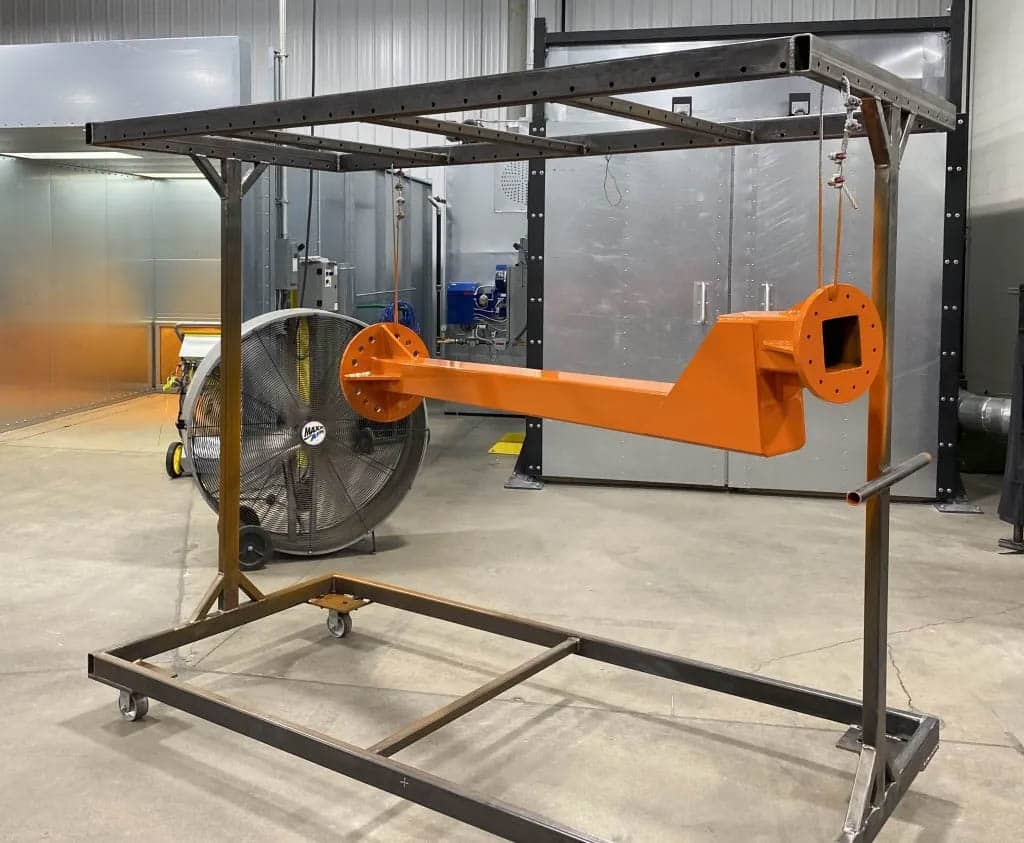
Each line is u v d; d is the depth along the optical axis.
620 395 2.64
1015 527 5.11
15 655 3.59
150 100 7.27
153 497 6.00
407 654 3.64
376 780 2.48
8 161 8.02
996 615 4.09
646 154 6.26
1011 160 6.96
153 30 10.71
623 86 2.12
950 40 5.97
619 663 3.26
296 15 10.46
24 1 10.95
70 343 8.95
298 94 10.55
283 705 3.21
